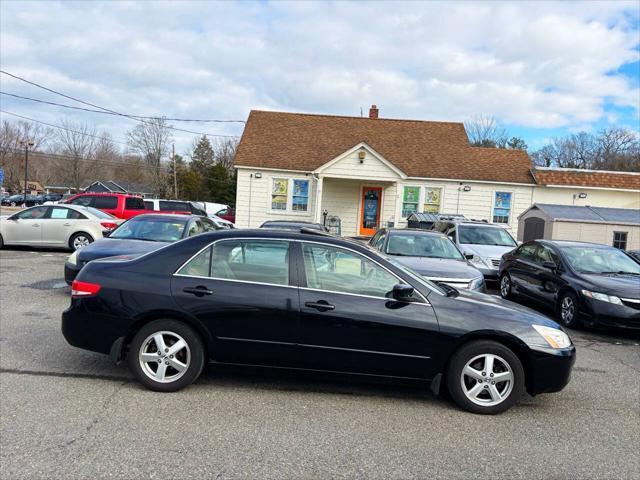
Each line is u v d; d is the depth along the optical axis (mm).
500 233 12727
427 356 4191
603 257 8680
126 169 86500
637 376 5516
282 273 4355
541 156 61125
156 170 67875
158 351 4309
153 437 3494
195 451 3324
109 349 4352
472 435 3783
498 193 21312
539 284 9000
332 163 19703
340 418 3977
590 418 4230
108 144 82188
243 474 3068
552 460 3439
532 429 3949
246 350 4273
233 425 3748
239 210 21016
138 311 4285
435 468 3254
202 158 81062
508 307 4512
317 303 4219
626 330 7340
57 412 3834
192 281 4348
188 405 4082
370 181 21094
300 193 21109
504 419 4125
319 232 4703
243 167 20781
